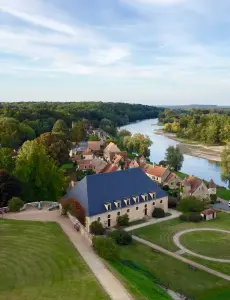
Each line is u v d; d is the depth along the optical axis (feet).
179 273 170.71
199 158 618.85
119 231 211.82
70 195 241.76
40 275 127.54
